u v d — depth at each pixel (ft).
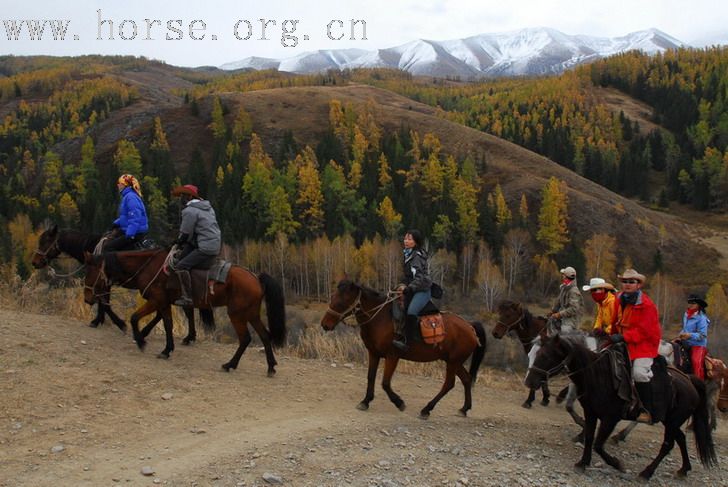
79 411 24.29
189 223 30.48
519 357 90.43
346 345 42.83
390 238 309.63
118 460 20.68
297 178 387.34
